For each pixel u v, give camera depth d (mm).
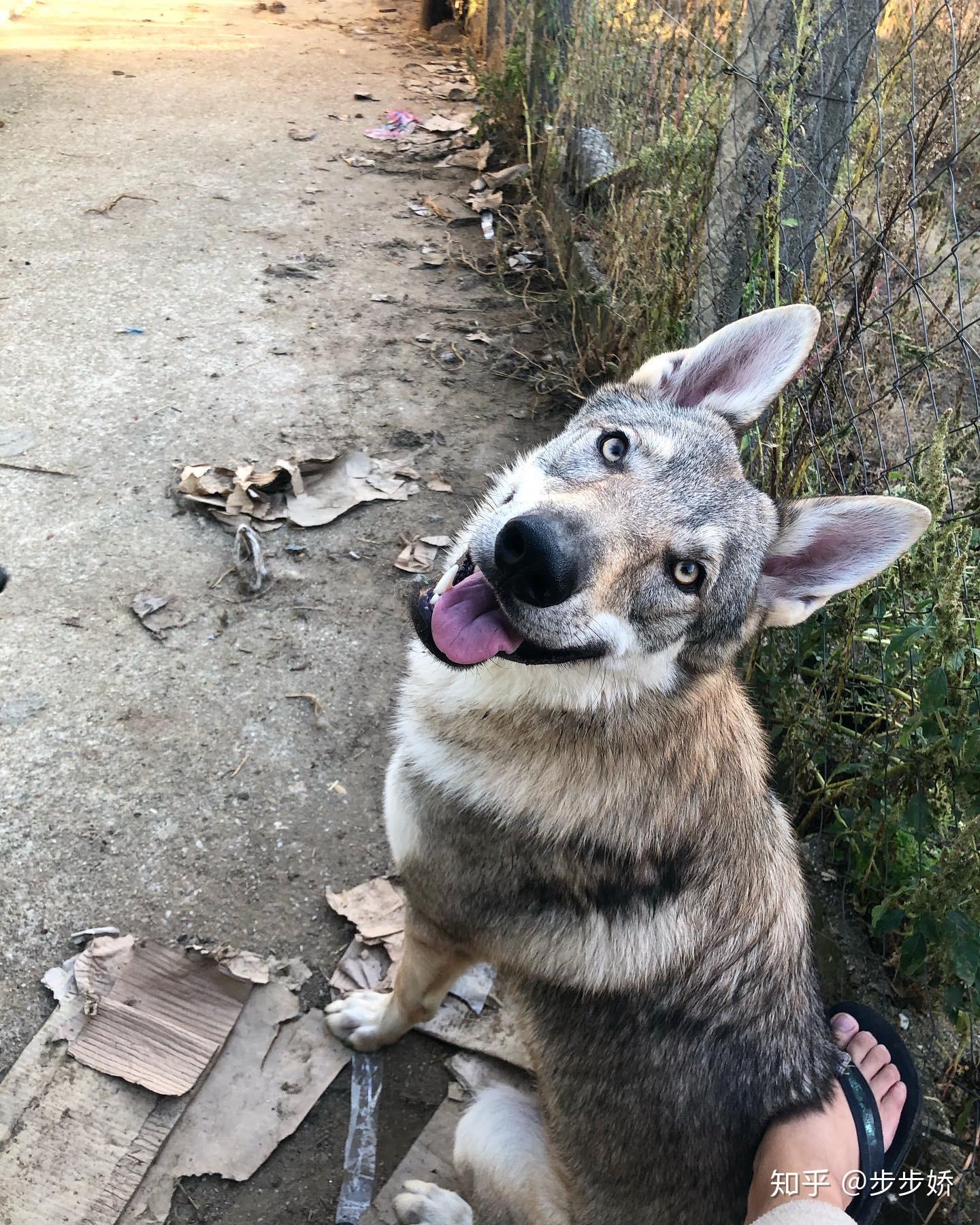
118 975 722
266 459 1159
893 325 995
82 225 1608
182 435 1181
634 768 585
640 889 583
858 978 773
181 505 1086
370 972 760
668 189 1090
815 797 860
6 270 1458
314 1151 682
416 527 1114
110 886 773
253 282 1514
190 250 1576
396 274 1601
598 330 1371
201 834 817
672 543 585
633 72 1359
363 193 1854
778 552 640
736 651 635
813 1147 541
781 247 934
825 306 924
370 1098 712
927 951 675
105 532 1047
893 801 758
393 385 1332
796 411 854
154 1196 644
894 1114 622
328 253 1632
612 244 1380
